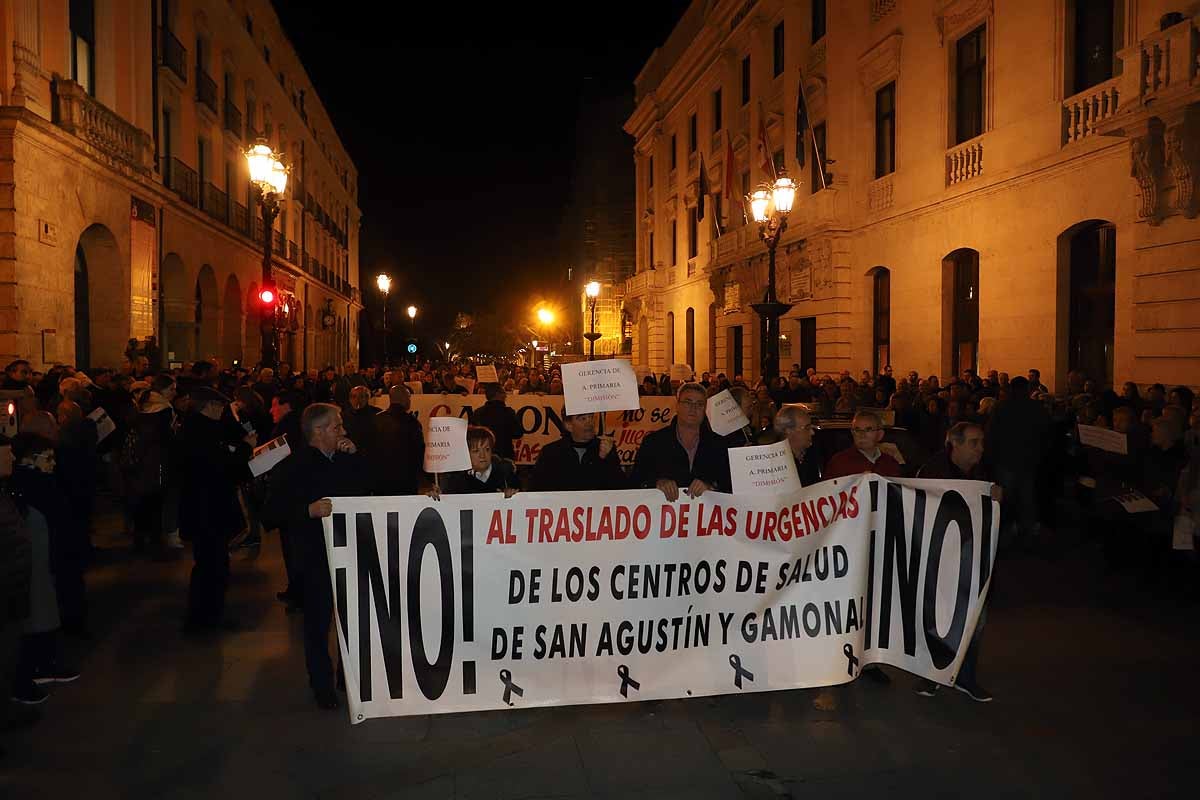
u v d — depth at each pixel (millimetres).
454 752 4898
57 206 16250
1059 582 8531
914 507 5656
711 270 34000
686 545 5410
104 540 10773
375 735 5133
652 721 5328
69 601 6816
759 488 5488
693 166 39000
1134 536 8602
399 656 5152
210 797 4387
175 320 24828
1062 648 6570
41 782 4535
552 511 5293
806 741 5016
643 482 6133
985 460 10484
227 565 7309
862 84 22688
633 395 5852
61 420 9016
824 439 9805
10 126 14469
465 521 5234
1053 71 15555
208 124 27812
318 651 5508
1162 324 12641
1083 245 15227
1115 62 14266
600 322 60875
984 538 5516
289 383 17594
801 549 5531
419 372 26359
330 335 55031
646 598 5363
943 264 19109
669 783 4516
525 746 4977
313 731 5188
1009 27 16750
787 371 26828
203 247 26484
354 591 5117
